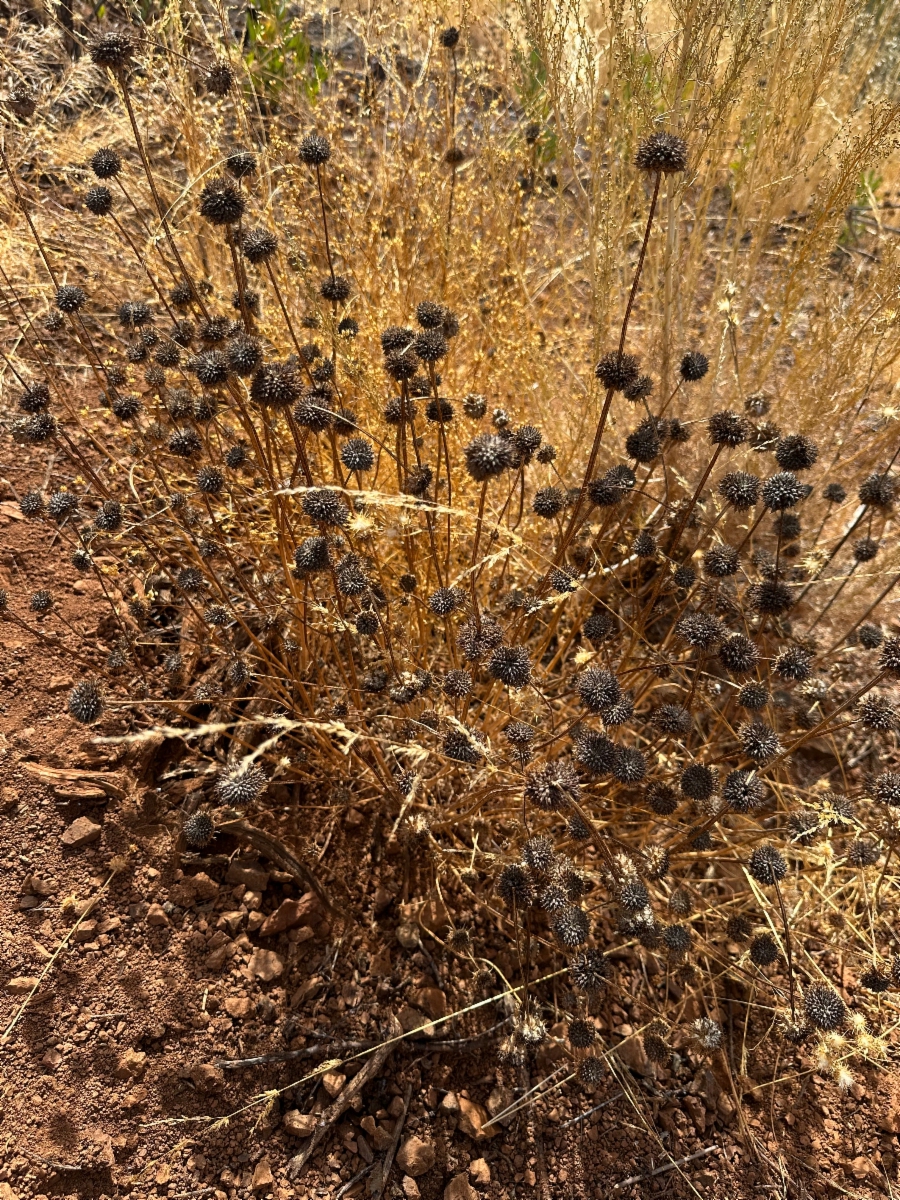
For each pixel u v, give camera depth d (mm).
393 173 667
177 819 481
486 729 499
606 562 567
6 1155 387
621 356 417
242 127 607
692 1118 439
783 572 510
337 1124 419
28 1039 413
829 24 530
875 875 461
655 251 606
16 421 557
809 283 588
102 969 436
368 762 519
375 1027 441
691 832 437
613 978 464
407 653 501
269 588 507
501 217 650
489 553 551
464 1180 408
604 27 591
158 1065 419
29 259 630
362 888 487
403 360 421
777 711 542
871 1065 461
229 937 456
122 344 644
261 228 447
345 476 528
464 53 661
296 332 604
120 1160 398
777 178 586
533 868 400
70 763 481
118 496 550
